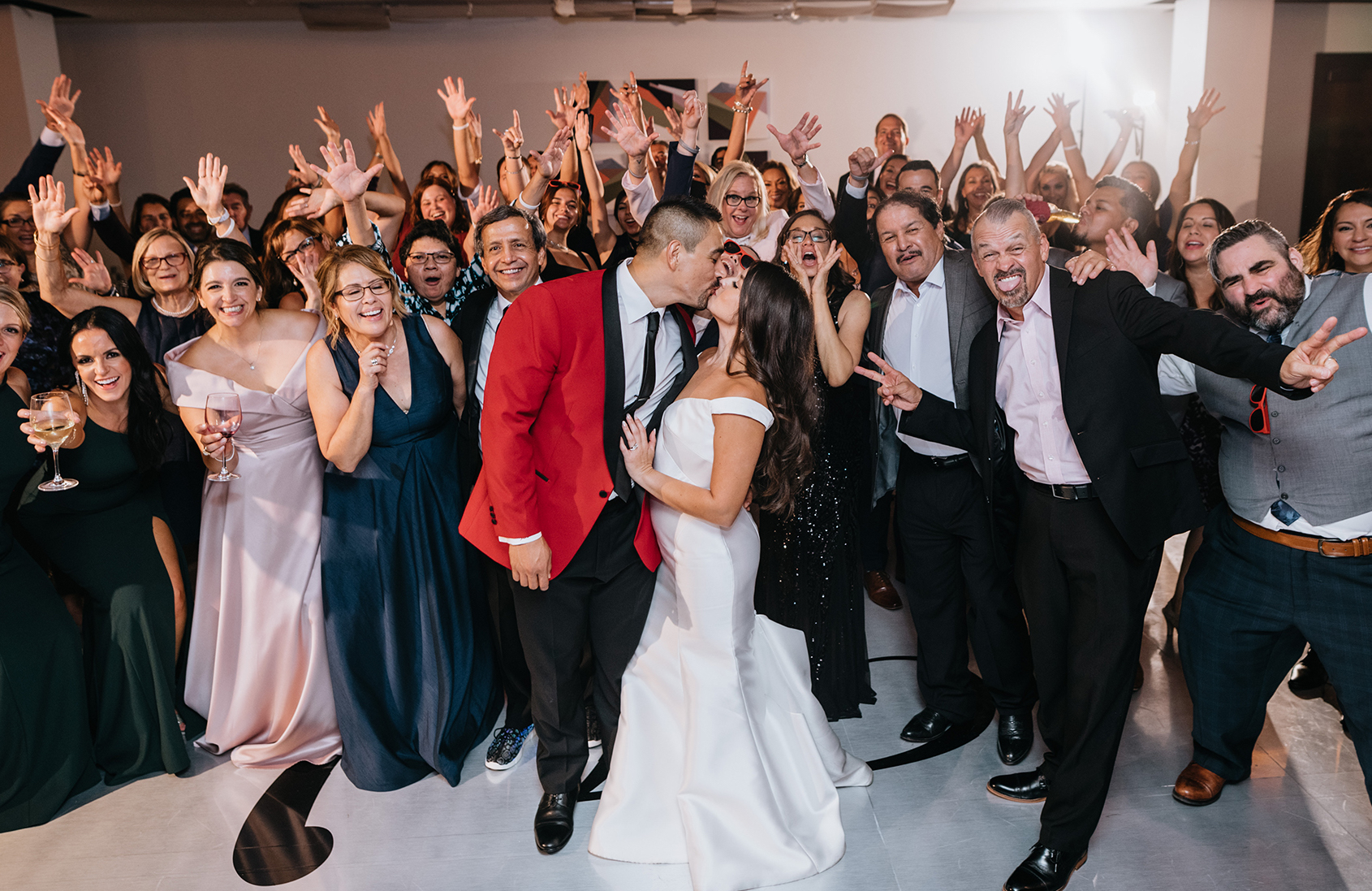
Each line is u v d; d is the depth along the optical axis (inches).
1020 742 98.4
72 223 182.5
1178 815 88.4
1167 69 292.2
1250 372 66.6
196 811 94.3
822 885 80.5
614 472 81.8
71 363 102.3
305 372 98.5
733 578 81.4
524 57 288.7
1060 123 219.5
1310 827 86.3
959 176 296.7
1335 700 107.8
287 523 99.9
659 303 80.5
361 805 94.8
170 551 105.1
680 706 86.3
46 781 93.7
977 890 79.5
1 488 93.5
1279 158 288.0
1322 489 80.4
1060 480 79.9
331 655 97.9
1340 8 278.8
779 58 290.4
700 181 181.6
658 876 82.4
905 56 291.3
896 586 148.4
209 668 104.7
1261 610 85.8
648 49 289.0
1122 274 78.0
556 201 160.4
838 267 114.7
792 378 79.9
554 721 87.7
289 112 290.0
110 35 283.3
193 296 124.8
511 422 77.9
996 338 84.1
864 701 108.6
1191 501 78.4
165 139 289.7
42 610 96.0
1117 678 78.0
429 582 99.6
